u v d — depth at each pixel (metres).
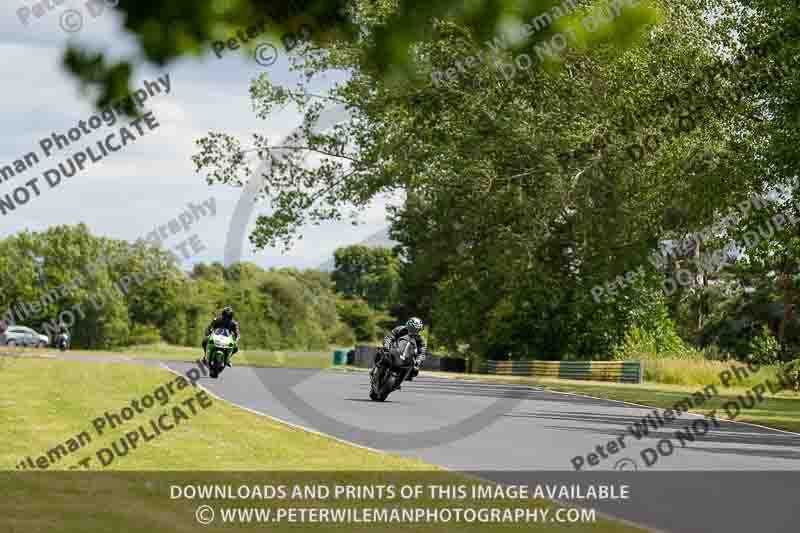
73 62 5.43
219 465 20.38
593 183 73.75
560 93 72.75
